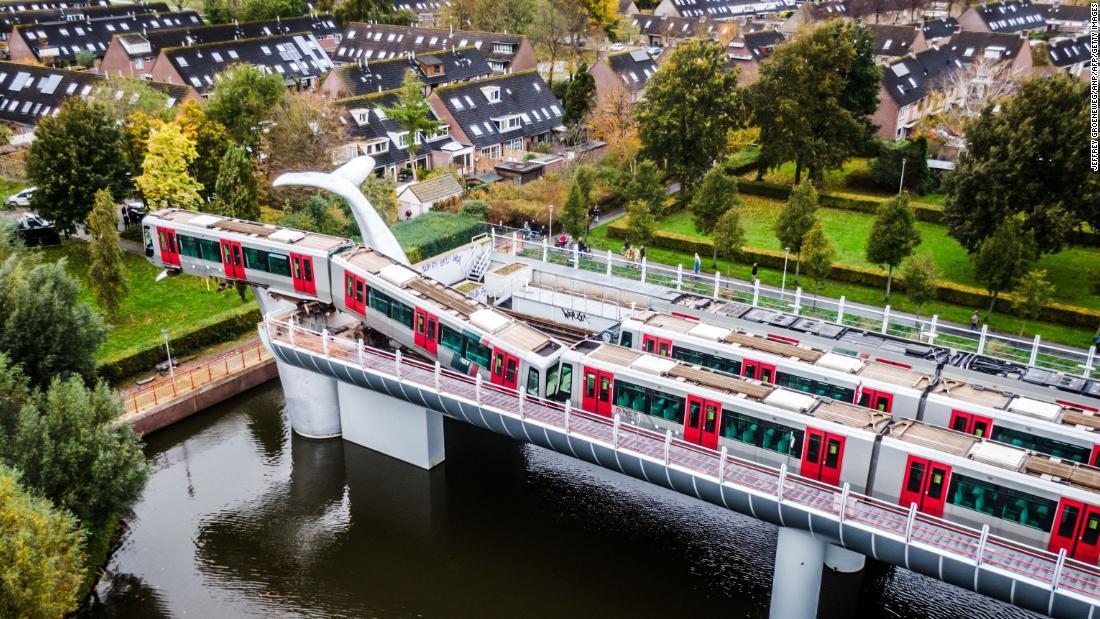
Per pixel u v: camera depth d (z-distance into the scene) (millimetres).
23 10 134125
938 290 56781
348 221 60875
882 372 35875
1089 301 56812
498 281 53000
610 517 39000
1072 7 144125
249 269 43406
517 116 92062
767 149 76375
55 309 39500
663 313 42375
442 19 136625
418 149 82250
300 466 42656
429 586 34875
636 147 76562
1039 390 36938
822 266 54375
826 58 72250
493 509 39500
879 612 33344
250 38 116250
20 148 81562
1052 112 55781
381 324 40594
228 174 55188
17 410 34906
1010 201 57188
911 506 27016
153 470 41906
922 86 97938
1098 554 26750
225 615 33250
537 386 35156
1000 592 26328
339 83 91188
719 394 32500
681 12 154375
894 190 78375
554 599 34125
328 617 33156
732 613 33312
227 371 47938
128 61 106562
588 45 137125
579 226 61781
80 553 33281
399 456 42719
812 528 29281
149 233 45719
